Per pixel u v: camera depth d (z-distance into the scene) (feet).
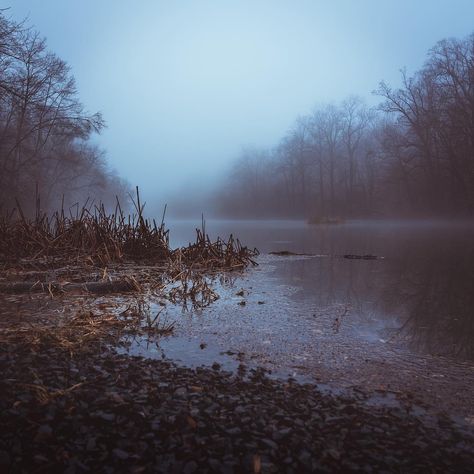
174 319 14.42
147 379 8.71
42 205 107.96
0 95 78.74
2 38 71.15
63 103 102.58
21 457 6.08
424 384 8.93
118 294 18.85
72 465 5.90
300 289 20.35
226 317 14.75
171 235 70.79
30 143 104.47
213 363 10.00
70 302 17.02
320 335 12.59
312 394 8.20
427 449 6.34
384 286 21.09
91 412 7.21
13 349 10.59
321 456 6.07
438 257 34.40
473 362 10.34
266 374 9.37
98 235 30.76
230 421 6.95
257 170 271.49
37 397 7.73
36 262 25.91
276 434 6.57
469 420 7.36
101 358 10.14
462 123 120.06
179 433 6.59
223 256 30.58
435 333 12.85
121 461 5.98
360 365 10.07
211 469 5.81
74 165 115.55
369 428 6.88
